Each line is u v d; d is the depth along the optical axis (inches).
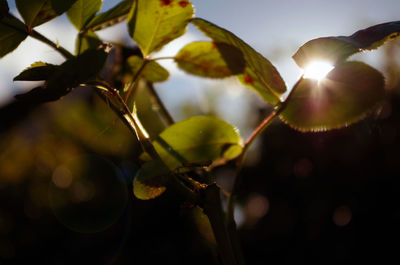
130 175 13.6
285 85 9.3
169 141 9.5
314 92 9.3
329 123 9.4
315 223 19.1
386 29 8.6
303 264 18.0
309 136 21.0
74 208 16.2
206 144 9.5
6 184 20.6
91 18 9.6
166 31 9.5
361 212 18.5
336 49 8.5
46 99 8.2
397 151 18.4
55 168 19.8
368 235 18.1
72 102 18.8
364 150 19.2
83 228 15.0
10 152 21.8
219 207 8.6
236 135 9.6
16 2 9.0
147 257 15.2
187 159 9.5
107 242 15.6
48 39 9.4
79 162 16.8
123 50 11.1
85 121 17.9
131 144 13.4
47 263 17.0
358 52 8.5
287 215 19.9
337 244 18.2
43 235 17.8
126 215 14.9
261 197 20.9
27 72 8.4
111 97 8.8
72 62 8.2
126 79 10.8
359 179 19.2
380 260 17.3
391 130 18.6
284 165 21.5
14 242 18.0
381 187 18.6
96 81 8.5
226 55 9.8
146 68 10.7
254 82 9.9
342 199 19.3
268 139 22.6
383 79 9.0
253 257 18.2
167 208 15.5
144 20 9.5
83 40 9.6
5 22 9.1
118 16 9.6
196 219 10.6
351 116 9.3
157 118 10.7
